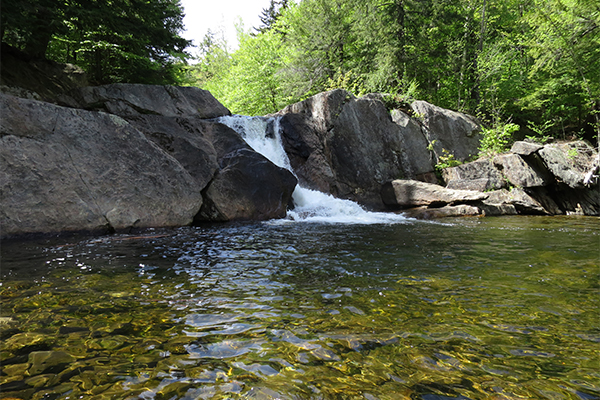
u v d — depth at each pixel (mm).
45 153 6023
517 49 20984
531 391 1527
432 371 1702
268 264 4086
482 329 2223
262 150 11648
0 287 3021
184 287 3141
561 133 20359
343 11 19750
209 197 8336
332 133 12625
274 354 1872
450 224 8242
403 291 3053
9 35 9383
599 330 2205
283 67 22688
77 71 11125
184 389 1521
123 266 3893
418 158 13969
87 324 2264
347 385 1569
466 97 19938
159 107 9805
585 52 14844
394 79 17891
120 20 9852
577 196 11711
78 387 1528
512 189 12211
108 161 6816
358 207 11445
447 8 18172
